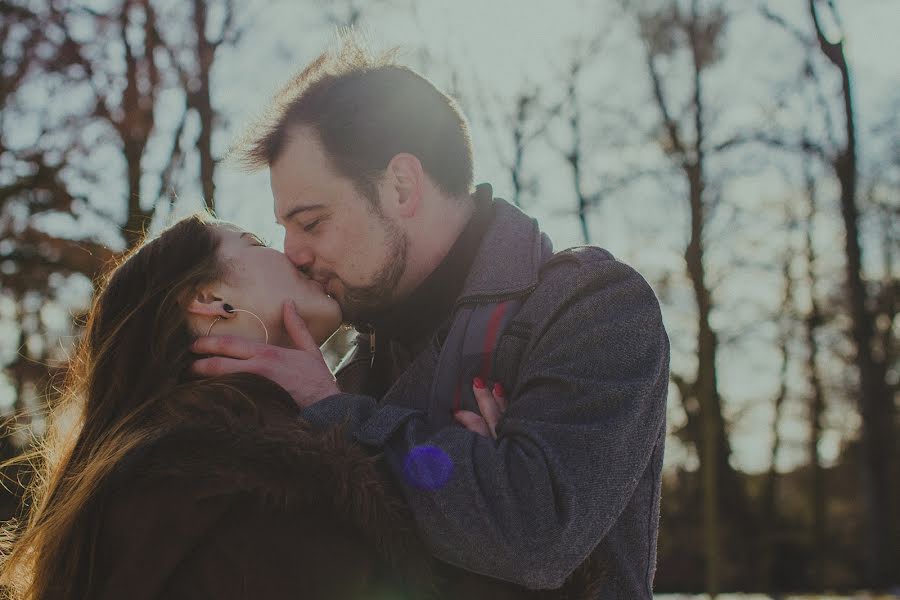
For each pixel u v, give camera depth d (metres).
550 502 1.45
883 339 19.94
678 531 18.80
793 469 23.61
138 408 1.57
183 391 1.55
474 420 1.63
